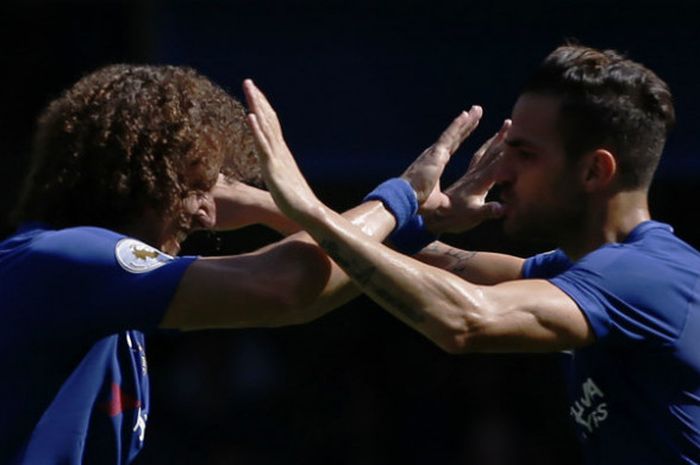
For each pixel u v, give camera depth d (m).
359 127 21.59
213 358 29.09
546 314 9.97
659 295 10.27
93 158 10.14
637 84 10.80
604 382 10.57
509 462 28.36
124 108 10.17
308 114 21.58
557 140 10.79
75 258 9.81
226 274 9.89
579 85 10.72
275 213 12.23
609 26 21.64
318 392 29.70
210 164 10.52
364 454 29.02
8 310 9.84
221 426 28.64
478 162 11.76
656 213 29.06
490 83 21.61
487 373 29.34
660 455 10.48
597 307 10.09
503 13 21.69
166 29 21.59
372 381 29.94
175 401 28.69
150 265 9.89
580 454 28.41
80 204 10.27
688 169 21.42
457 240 27.33
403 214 10.74
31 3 24.98
